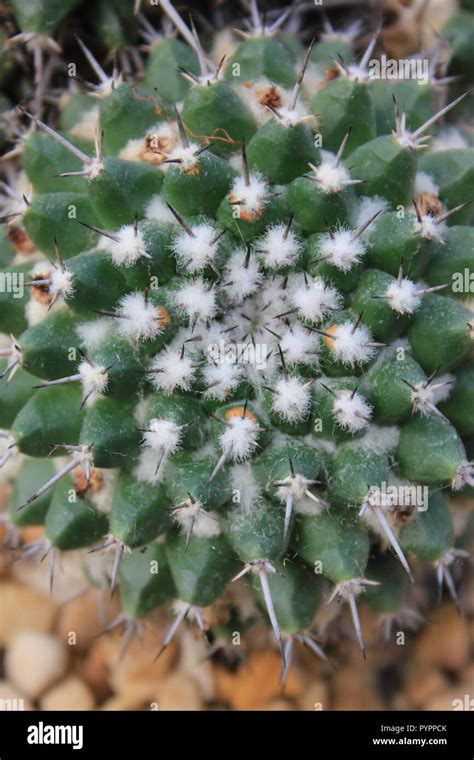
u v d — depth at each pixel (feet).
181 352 0.60
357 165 0.64
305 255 0.62
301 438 0.61
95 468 0.62
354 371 0.61
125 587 0.67
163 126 0.68
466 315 0.60
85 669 0.85
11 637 0.86
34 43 0.77
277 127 0.62
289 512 0.57
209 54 0.79
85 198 0.65
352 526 0.61
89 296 0.61
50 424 0.63
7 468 0.73
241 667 0.82
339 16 0.85
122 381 0.60
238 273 0.61
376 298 0.59
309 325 0.61
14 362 0.61
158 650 0.83
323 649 0.79
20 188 0.79
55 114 0.81
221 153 0.65
